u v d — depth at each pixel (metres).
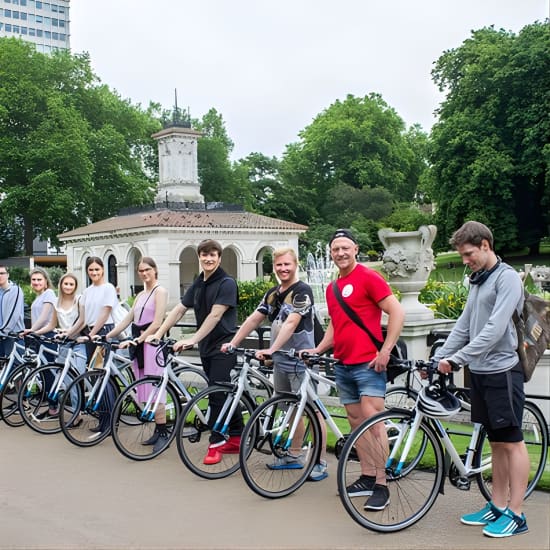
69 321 10.21
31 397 9.23
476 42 51.97
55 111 50.41
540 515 5.74
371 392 5.96
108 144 54.16
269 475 6.66
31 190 49.75
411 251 10.98
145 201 58.03
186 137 43.41
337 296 6.08
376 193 69.56
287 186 73.94
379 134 78.38
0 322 10.98
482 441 5.89
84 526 5.78
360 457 5.86
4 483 7.00
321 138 76.88
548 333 5.46
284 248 7.06
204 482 6.92
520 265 50.34
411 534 5.42
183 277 42.81
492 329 5.18
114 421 7.72
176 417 7.96
